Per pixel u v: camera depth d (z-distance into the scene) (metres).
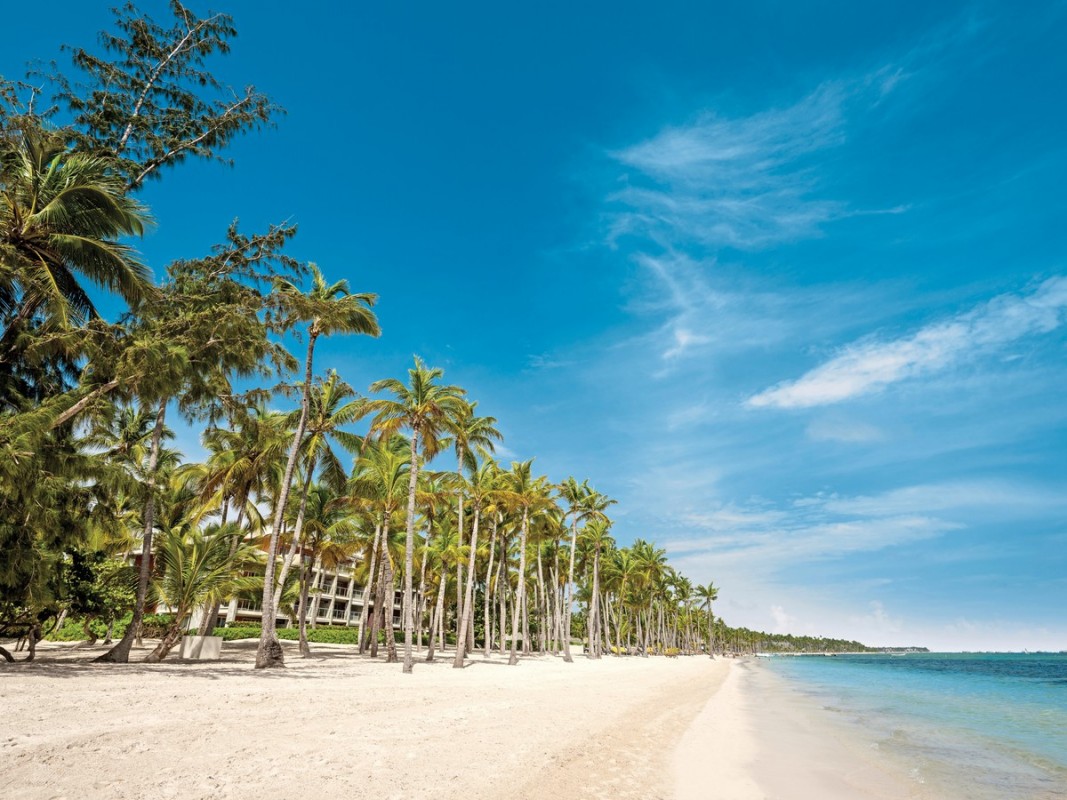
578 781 9.16
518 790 8.27
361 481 34.06
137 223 17.53
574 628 122.00
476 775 8.73
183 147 23.94
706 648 171.12
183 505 33.78
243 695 13.77
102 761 7.74
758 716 22.56
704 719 19.61
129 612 25.33
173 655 28.45
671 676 42.12
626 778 9.82
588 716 16.11
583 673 35.34
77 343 16.20
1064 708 30.02
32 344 16.88
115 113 22.59
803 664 107.38
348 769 8.37
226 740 9.32
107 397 17.78
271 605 23.28
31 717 9.57
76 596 22.78
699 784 10.11
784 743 16.16
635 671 44.28
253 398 24.94
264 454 31.80
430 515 48.56
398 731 11.18
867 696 36.34
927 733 20.12
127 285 17.80
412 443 30.28
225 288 22.00
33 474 14.91
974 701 33.66
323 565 43.62
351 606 78.31
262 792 7.16
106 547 28.42
